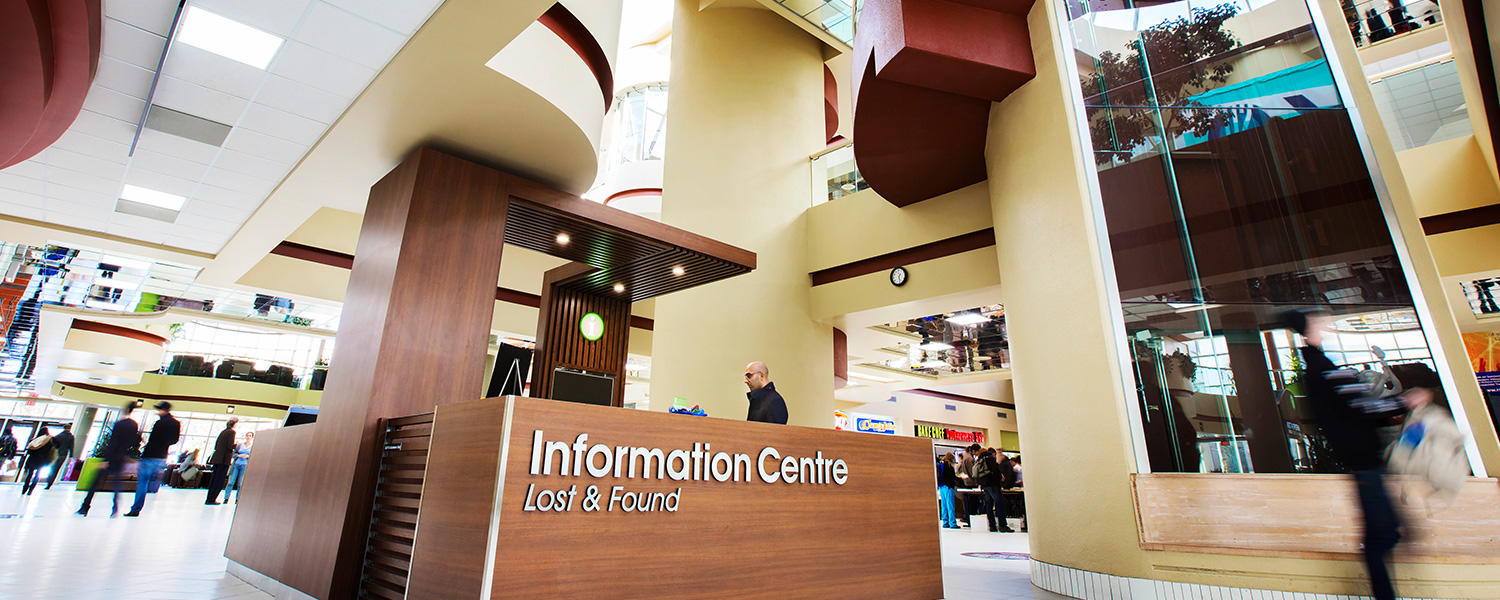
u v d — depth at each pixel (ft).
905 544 13.33
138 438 29.84
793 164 33.45
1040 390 17.70
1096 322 15.98
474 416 9.99
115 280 33.27
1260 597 13.01
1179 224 16.01
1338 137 14.82
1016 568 21.25
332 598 12.72
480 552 8.84
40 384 60.49
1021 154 19.43
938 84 19.74
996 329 38.93
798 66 36.09
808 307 31.17
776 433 11.96
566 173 20.15
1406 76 20.71
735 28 35.60
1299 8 15.90
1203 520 13.82
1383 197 14.06
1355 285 13.96
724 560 10.72
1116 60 17.79
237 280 28.73
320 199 21.39
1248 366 14.57
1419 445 12.63
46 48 12.16
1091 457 15.74
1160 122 16.92
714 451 11.08
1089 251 16.40
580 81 18.12
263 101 16.28
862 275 29.71
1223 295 15.17
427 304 16.10
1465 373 12.69
